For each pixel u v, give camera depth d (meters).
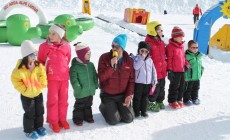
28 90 4.27
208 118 5.50
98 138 4.62
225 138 4.78
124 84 5.06
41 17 13.05
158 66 5.47
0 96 6.27
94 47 11.35
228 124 5.29
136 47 11.87
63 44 4.70
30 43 4.29
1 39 11.76
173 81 5.75
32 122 4.50
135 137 4.70
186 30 18.14
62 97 4.76
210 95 6.75
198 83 6.06
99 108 5.37
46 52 4.59
